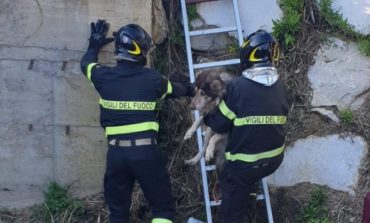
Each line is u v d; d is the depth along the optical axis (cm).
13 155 637
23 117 634
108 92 564
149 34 638
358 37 680
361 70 678
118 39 569
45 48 628
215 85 553
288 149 674
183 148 670
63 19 626
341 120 673
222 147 588
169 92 579
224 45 687
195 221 617
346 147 671
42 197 644
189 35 663
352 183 669
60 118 639
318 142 673
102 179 650
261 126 556
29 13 622
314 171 673
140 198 651
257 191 649
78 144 644
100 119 580
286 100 576
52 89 634
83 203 644
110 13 630
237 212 576
